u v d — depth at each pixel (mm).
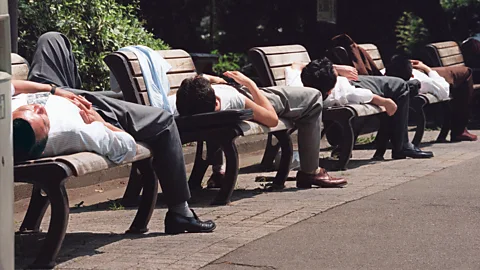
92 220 6562
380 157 9586
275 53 8797
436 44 12094
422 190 7414
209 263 5086
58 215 4977
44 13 9242
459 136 11250
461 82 11023
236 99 7008
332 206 6734
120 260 5184
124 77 6824
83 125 5191
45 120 5020
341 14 15297
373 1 15578
